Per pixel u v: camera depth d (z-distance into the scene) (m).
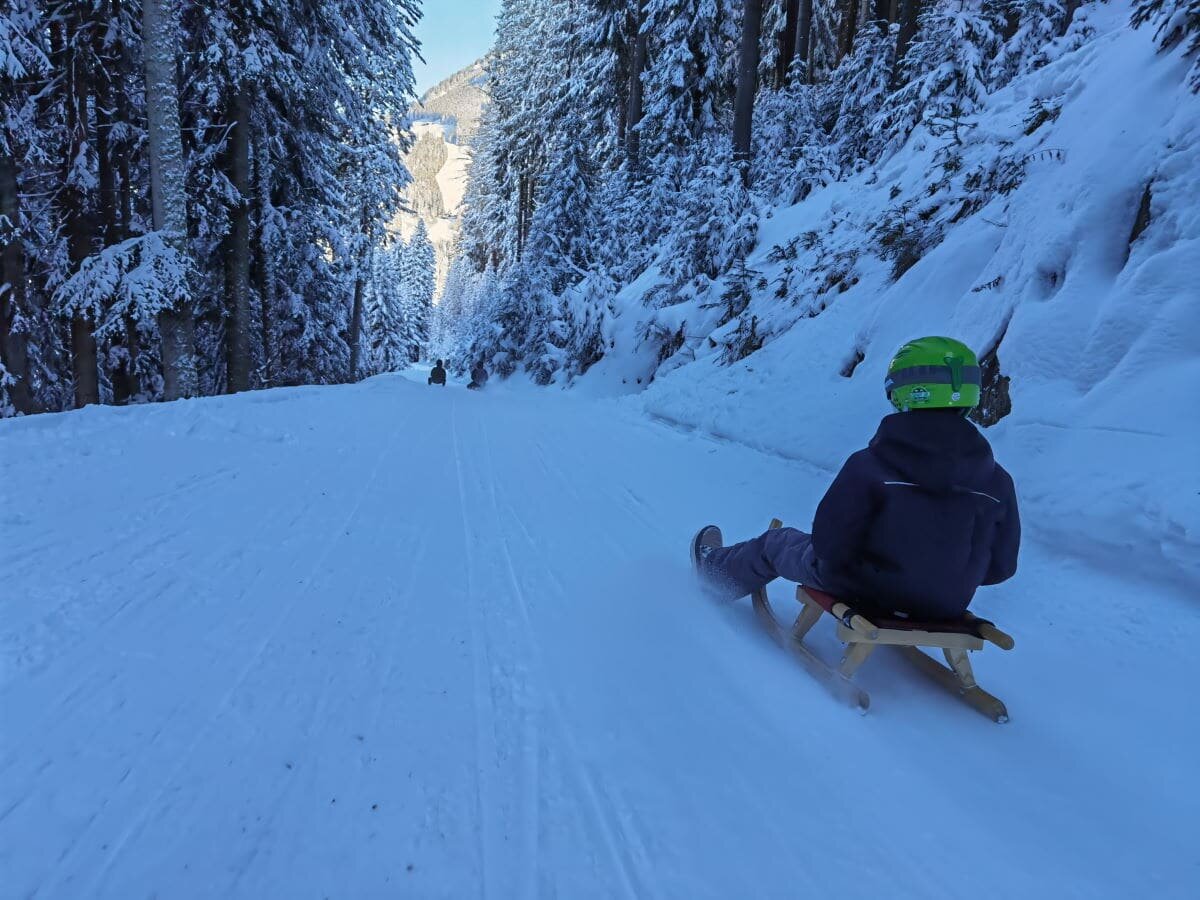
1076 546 3.41
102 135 11.86
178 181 9.77
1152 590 2.99
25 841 1.54
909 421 2.15
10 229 9.83
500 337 25.42
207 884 1.45
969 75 10.37
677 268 14.38
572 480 5.86
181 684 2.23
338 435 7.38
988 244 6.33
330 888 1.46
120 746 1.89
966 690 2.30
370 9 14.98
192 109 12.77
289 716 2.08
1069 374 4.28
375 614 2.86
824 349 8.08
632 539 4.13
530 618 2.90
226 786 1.75
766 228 13.57
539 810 1.72
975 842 1.65
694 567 3.35
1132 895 1.49
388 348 44.00
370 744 1.96
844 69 16.28
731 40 22.55
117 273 9.48
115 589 2.93
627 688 2.34
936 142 9.69
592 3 24.22
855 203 10.90
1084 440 3.80
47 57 9.88
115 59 11.27
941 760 1.99
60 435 5.38
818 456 5.94
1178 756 2.02
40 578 2.97
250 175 14.72
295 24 12.99
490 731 2.05
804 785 1.86
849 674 2.31
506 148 42.00
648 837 1.64
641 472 6.18
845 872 1.55
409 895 1.45
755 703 2.28
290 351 17.84
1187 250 3.97
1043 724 2.20
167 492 4.43
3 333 10.61
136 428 6.02
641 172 22.28
